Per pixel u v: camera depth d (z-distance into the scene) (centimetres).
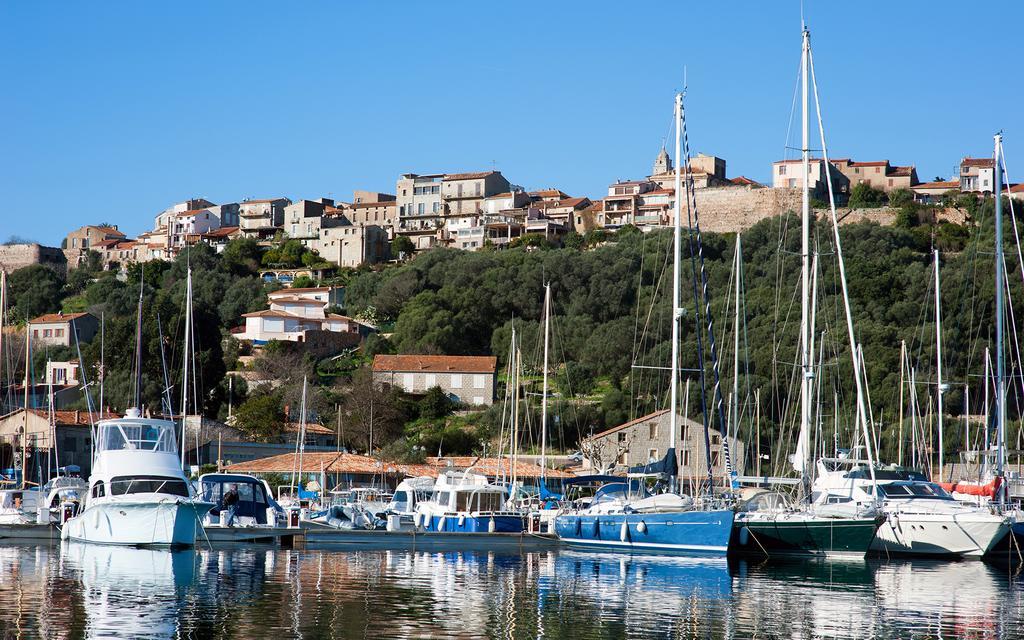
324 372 14362
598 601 3697
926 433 8325
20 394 12038
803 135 5691
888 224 16988
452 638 3027
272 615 3306
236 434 10500
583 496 8088
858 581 4297
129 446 5344
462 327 14888
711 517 4962
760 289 11912
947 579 4394
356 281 17912
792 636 3158
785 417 8762
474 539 5500
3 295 7531
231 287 18112
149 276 19138
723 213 18850
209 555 4931
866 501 5228
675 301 5472
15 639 2922
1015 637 3184
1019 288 10144
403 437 11281
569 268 15325
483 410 12344
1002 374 5862
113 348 12538
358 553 5169
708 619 3391
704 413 5350
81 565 4481
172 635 2989
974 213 16888
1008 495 5803
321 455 8700
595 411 10738
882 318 11450
